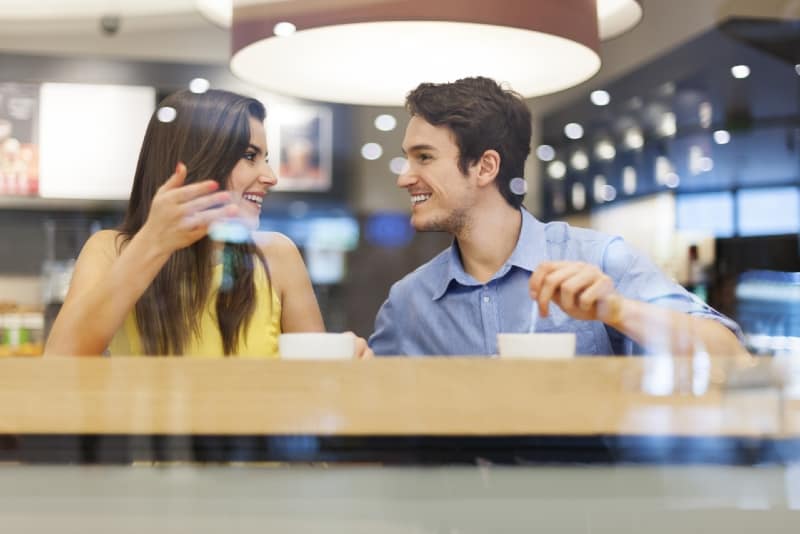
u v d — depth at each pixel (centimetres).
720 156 169
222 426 86
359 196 139
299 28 119
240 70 128
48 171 158
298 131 143
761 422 89
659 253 159
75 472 86
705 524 88
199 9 139
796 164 173
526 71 134
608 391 88
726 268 153
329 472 87
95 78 155
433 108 131
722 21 176
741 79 176
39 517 85
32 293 156
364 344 106
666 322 107
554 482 88
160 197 107
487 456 88
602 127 162
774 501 88
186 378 87
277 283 116
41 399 86
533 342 94
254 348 112
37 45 161
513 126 132
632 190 164
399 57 133
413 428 87
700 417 88
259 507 87
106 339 104
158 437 86
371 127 142
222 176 113
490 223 130
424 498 87
